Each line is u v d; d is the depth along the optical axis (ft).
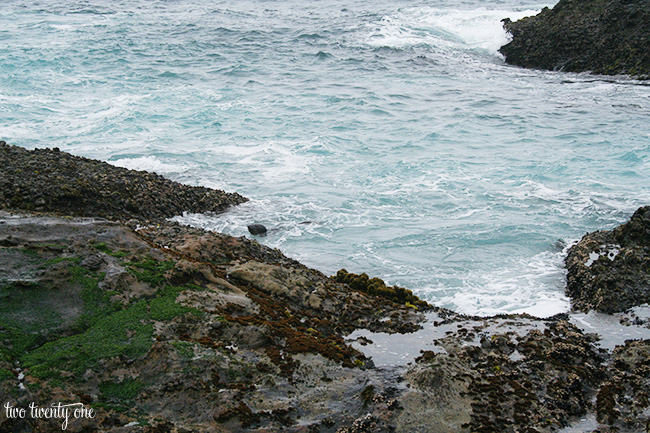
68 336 30.22
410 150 85.66
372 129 95.66
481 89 122.93
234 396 28.32
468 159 81.82
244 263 43.50
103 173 61.16
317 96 116.06
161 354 29.68
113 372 28.40
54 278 32.94
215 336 32.32
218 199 64.69
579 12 140.26
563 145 86.74
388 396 29.71
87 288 33.06
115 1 248.52
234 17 211.61
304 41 169.37
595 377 33.14
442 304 45.52
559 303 45.16
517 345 35.47
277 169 77.66
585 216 62.18
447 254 54.60
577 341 36.42
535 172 76.23
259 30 183.83
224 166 78.18
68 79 122.93
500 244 56.44
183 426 26.30
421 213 64.69
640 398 31.01
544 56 139.54
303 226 60.64
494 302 45.75
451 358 33.37
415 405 29.17
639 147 83.87
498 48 152.76
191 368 29.22
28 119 94.84
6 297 31.04
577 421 29.58
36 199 50.88
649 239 49.06
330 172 77.00
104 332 30.60
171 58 147.54
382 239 57.82
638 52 125.39
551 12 147.64
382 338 36.78
